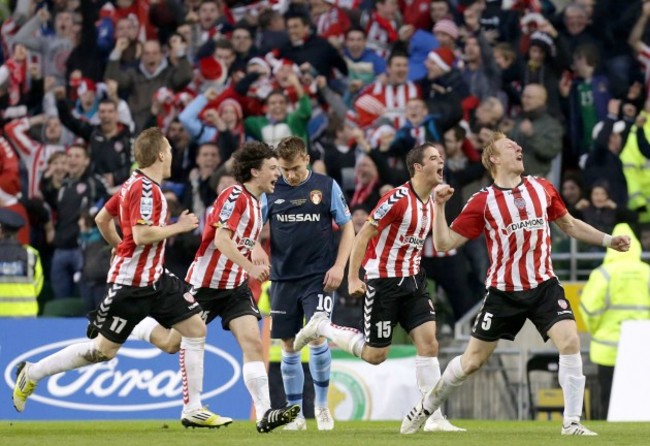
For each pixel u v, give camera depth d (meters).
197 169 55.81
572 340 27.14
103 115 57.22
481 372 49.00
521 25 57.41
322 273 33.28
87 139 60.69
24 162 60.31
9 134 60.31
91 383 43.16
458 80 55.41
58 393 43.03
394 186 51.94
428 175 30.84
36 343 43.88
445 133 53.09
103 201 56.34
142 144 28.59
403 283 31.47
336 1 60.69
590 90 55.53
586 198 52.31
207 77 59.47
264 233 50.38
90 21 63.16
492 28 57.88
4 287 51.50
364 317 31.86
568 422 27.89
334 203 33.25
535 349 48.62
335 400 45.62
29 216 58.78
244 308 30.83
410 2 59.06
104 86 60.75
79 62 62.78
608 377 45.62
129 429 32.69
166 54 61.72
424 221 31.20
